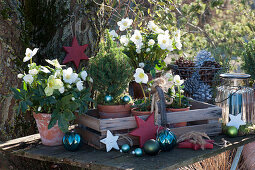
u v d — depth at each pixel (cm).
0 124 190
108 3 252
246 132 175
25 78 148
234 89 183
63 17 195
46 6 197
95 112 179
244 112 183
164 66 239
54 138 162
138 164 136
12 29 191
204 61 252
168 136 149
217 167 247
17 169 193
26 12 204
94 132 163
